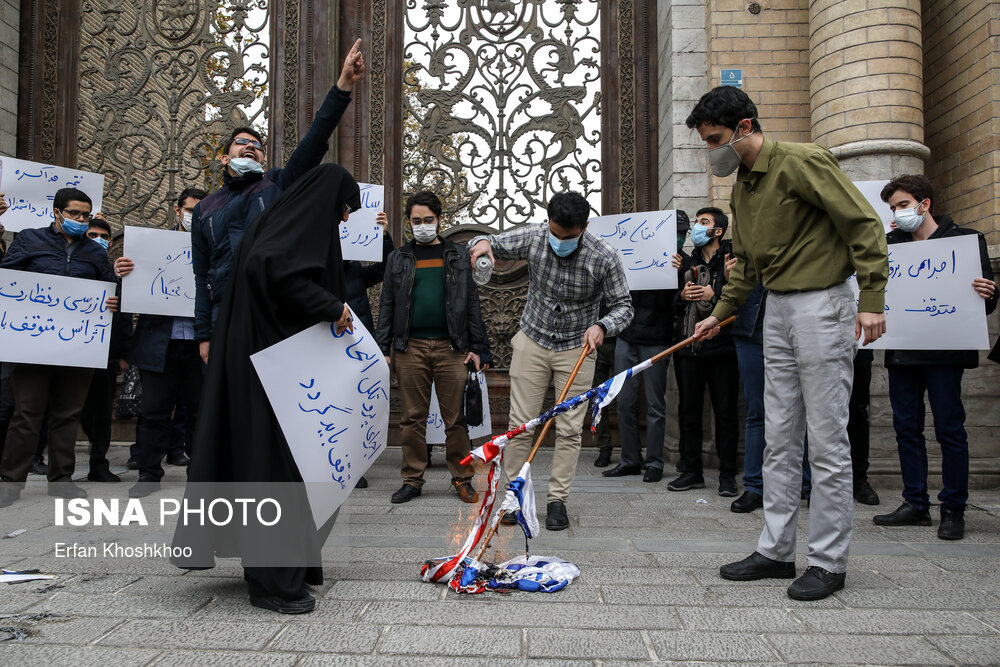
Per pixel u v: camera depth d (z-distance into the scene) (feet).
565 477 12.66
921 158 16.65
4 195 17.44
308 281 8.56
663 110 21.08
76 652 6.94
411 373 15.07
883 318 8.69
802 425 9.59
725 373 15.55
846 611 8.23
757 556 9.64
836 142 16.98
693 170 19.67
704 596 8.75
